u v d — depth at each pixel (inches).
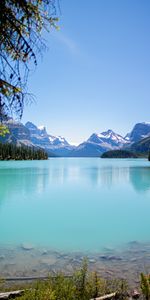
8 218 871.7
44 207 1067.3
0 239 625.9
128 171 3312.0
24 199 1248.2
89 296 282.5
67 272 406.3
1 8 164.2
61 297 254.5
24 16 184.5
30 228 745.0
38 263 449.1
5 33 176.2
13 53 188.5
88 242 608.7
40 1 184.9
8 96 186.9
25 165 4158.5
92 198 1314.0
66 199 1269.7
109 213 971.3
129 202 1208.2
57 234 676.1
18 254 504.4
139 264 442.9
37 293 243.6
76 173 2938.0
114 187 1760.6
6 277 379.2
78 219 869.8
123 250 540.4
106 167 4360.2
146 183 1993.1
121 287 311.4
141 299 293.1
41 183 1897.1
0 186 1700.3
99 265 438.3
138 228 757.3
